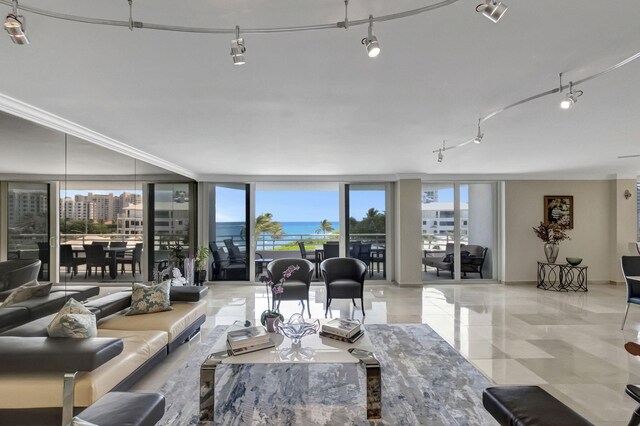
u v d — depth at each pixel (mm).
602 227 7211
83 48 1821
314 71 2143
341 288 4953
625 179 7070
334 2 1470
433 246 7520
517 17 1576
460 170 6543
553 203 7211
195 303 4035
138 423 1616
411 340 3957
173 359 3367
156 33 1678
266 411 2504
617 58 1996
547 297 6109
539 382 2932
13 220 2744
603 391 2777
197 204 7180
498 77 2246
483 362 3346
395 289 6809
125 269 4496
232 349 2580
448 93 2518
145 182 4969
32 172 2918
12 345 2184
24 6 1431
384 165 5898
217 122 3221
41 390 2078
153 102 2670
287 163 5648
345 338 2814
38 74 2146
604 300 5879
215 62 2006
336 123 3268
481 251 7543
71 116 3027
